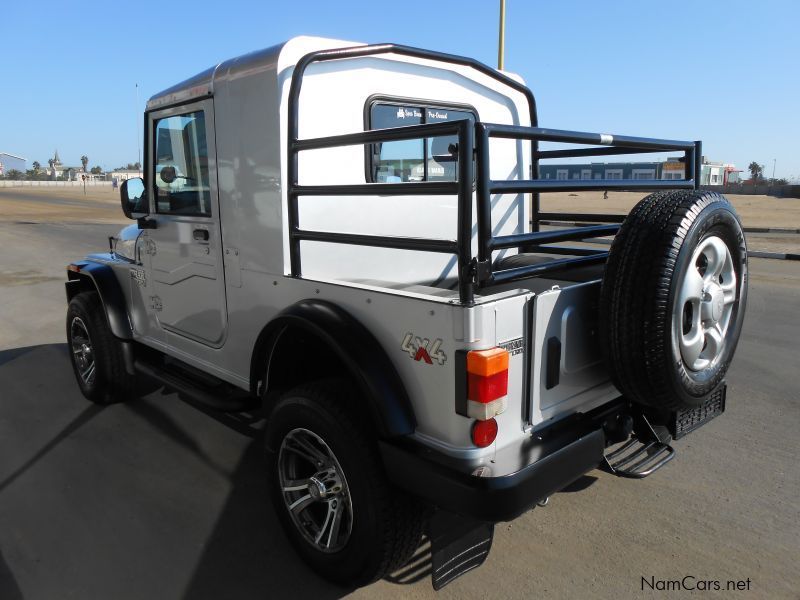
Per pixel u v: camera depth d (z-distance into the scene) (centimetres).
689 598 260
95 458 398
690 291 234
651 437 280
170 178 366
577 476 240
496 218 391
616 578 274
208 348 362
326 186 257
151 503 344
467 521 238
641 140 293
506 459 224
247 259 311
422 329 225
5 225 2188
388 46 289
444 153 361
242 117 297
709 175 6919
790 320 724
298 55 279
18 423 455
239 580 278
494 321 217
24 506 342
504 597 263
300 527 280
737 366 555
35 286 1019
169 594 269
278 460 286
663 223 230
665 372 232
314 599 265
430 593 267
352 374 237
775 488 347
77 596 268
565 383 251
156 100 364
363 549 248
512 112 390
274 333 283
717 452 391
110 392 470
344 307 256
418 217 342
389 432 229
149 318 424
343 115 303
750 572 277
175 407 483
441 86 347
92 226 2167
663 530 309
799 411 454
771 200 4269
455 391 216
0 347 657
